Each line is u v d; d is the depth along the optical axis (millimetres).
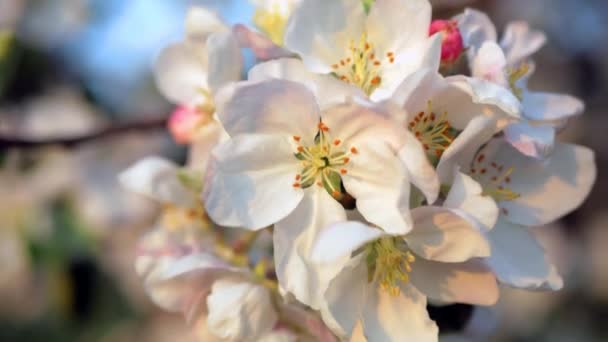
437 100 288
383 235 282
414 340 292
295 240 288
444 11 390
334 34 298
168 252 318
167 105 460
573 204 311
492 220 279
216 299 302
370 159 283
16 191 427
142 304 466
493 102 279
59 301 425
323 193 291
